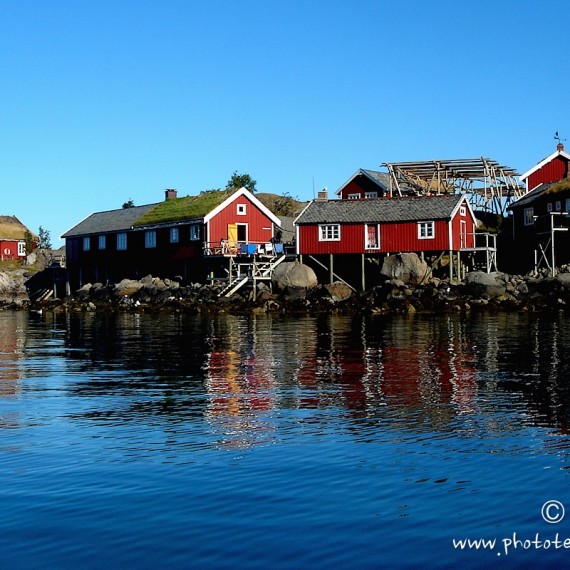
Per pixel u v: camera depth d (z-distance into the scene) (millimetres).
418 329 41812
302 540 10750
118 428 17688
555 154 74000
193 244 74188
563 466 13859
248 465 14289
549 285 56156
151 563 10148
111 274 85125
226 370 26922
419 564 9984
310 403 20172
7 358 31797
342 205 67812
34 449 15773
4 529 11305
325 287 62844
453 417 18047
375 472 13680
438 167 72062
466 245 66250
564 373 24469
